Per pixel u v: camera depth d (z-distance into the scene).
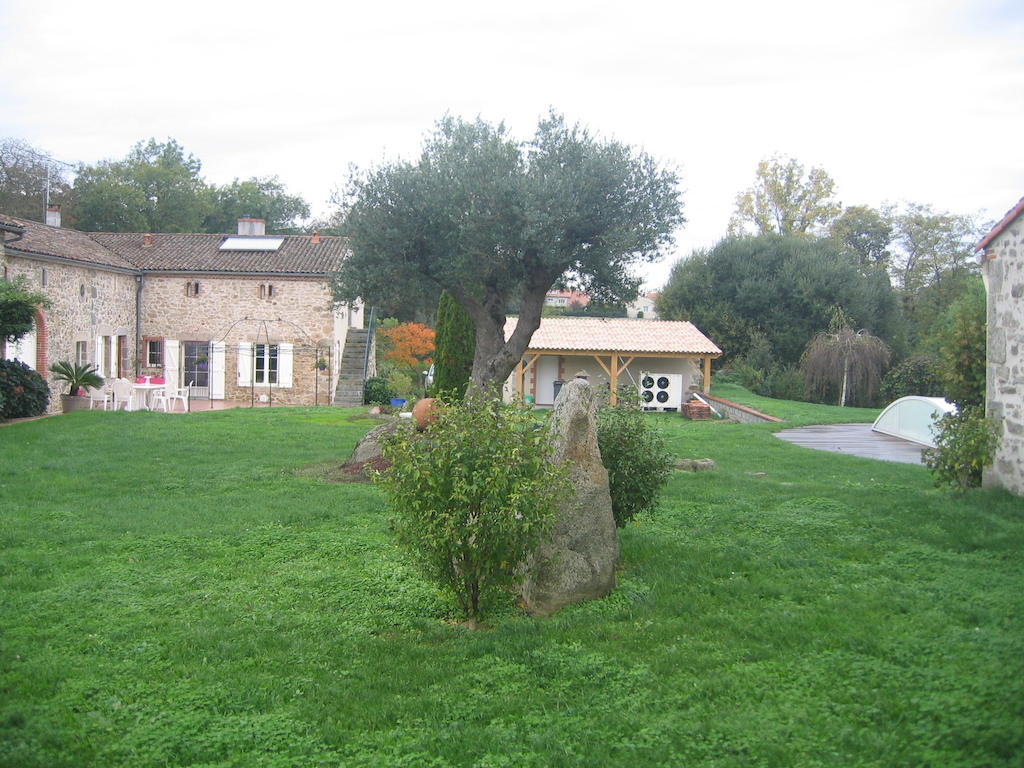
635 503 8.23
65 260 22.25
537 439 6.34
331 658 5.54
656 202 12.88
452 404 6.59
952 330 12.49
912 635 5.46
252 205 52.59
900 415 19.77
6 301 16.25
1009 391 10.06
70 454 13.20
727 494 10.58
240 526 8.93
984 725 4.00
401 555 7.94
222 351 27.80
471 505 6.00
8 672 5.11
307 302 27.70
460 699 4.88
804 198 49.28
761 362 36.44
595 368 31.25
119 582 6.98
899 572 7.08
